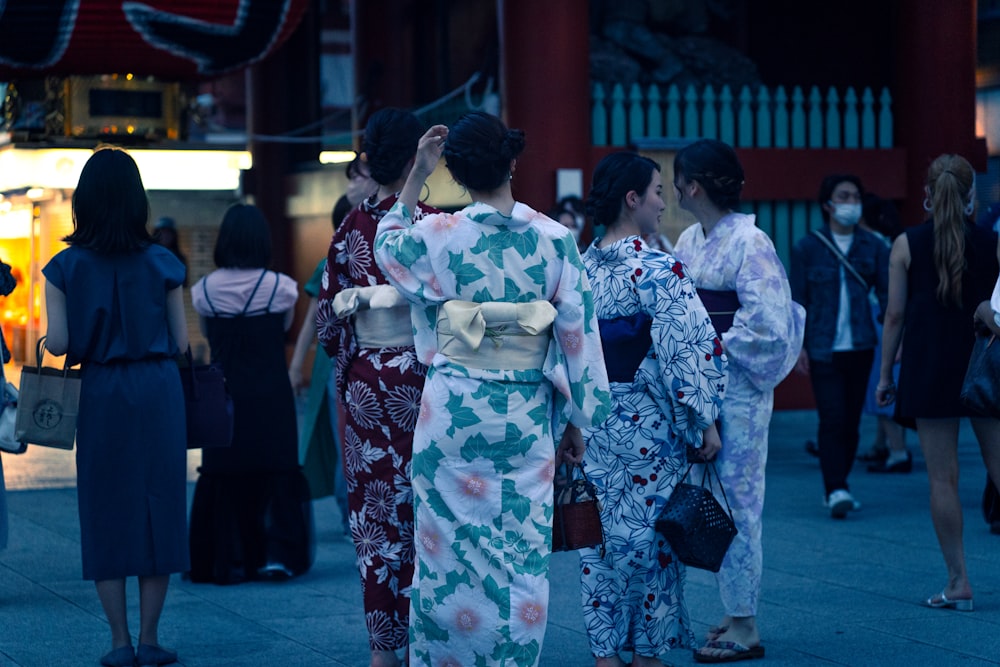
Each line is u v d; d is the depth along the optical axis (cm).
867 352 906
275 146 2033
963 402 595
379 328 507
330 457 812
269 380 723
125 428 544
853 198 912
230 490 722
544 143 1335
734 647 562
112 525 545
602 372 450
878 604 657
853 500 889
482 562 440
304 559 729
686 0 1634
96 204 541
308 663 559
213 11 1478
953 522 640
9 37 1502
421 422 447
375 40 1869
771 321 547
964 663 553
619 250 504
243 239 723
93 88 1666
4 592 694
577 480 477
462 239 438
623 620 516
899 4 1502
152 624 559
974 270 626
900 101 1507
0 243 2327
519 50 1344
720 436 558
